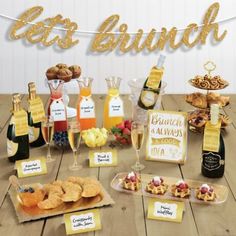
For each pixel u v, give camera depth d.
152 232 1.49
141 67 3.69
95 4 3.59
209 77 2.42
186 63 3.69
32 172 1.86
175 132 1.97
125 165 1.96
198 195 1.67
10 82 3.73
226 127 2.38
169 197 1.69
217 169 1.84
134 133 1.90
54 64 3.69
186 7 3.59
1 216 1.57
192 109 2.66
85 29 3.62
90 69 3.70
